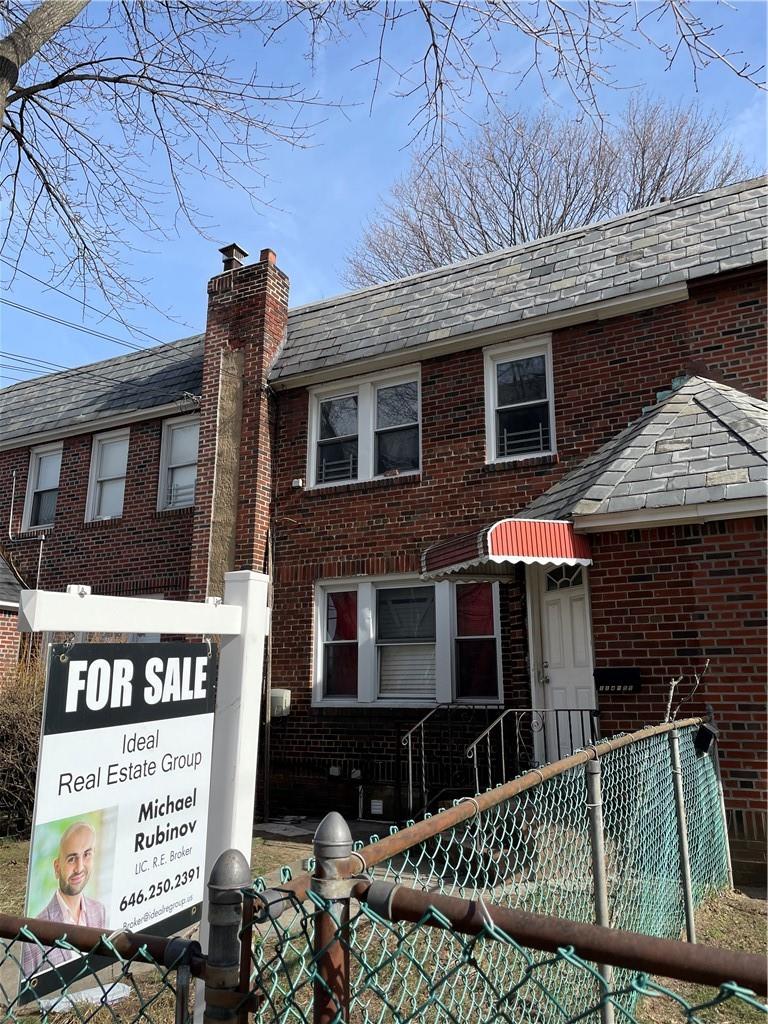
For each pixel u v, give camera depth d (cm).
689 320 859
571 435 904
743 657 647
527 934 141
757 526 661
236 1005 153
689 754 554
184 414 1242
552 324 931
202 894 285
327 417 1110
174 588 1164
